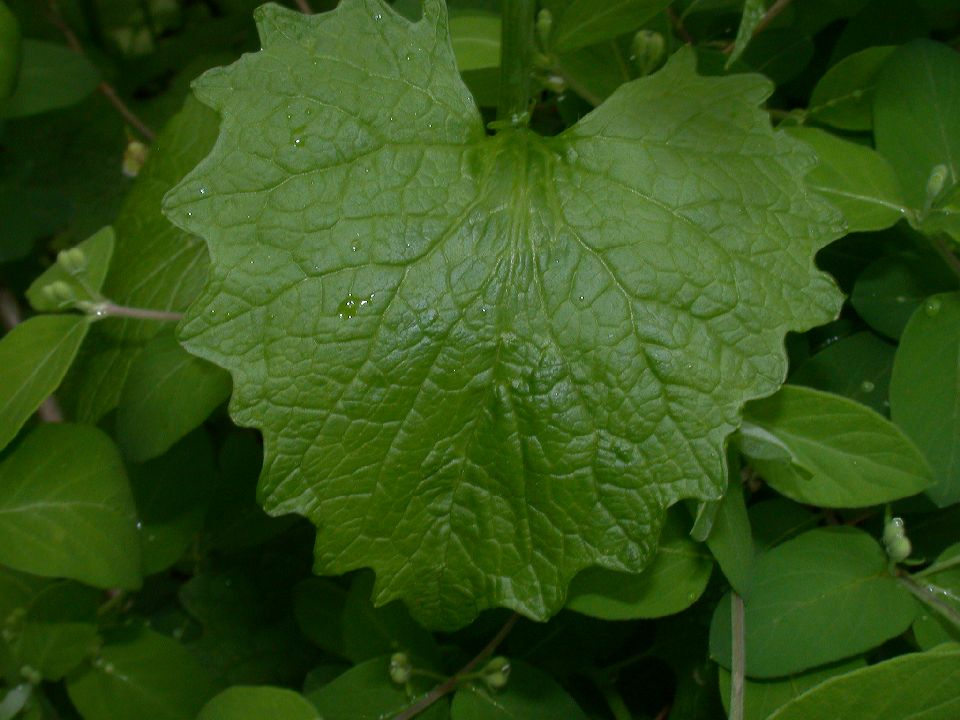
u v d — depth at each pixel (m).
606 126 0.16
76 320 0.17
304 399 0.15
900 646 0.17
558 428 0.15
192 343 0.14
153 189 0.20
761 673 0.15
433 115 0.15
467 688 0.17
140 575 0.17
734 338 0.15
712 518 0.15
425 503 0.15
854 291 0.18
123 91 0.33
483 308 0.15
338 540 0.15
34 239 0.28
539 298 0.15
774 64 0.20
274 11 0.15
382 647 0.18
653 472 0.15
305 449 0.15
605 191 0.15
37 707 0.19
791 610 0.16
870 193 0.17
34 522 0.17
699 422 0.15
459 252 0.15
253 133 0.15
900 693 0.14
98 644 0.19
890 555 0.16
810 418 0.15
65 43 0.34
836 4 0.20
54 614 0.19
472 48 0.18
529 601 0.15
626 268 0.15
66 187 0.31
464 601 0.16
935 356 0.16
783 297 0.15
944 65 0.17
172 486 0.20
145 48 0.35
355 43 0.15
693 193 0.15
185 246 0.19
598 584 0.16
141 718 0.19
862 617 0.15
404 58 0.15
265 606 0.22
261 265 0.14
